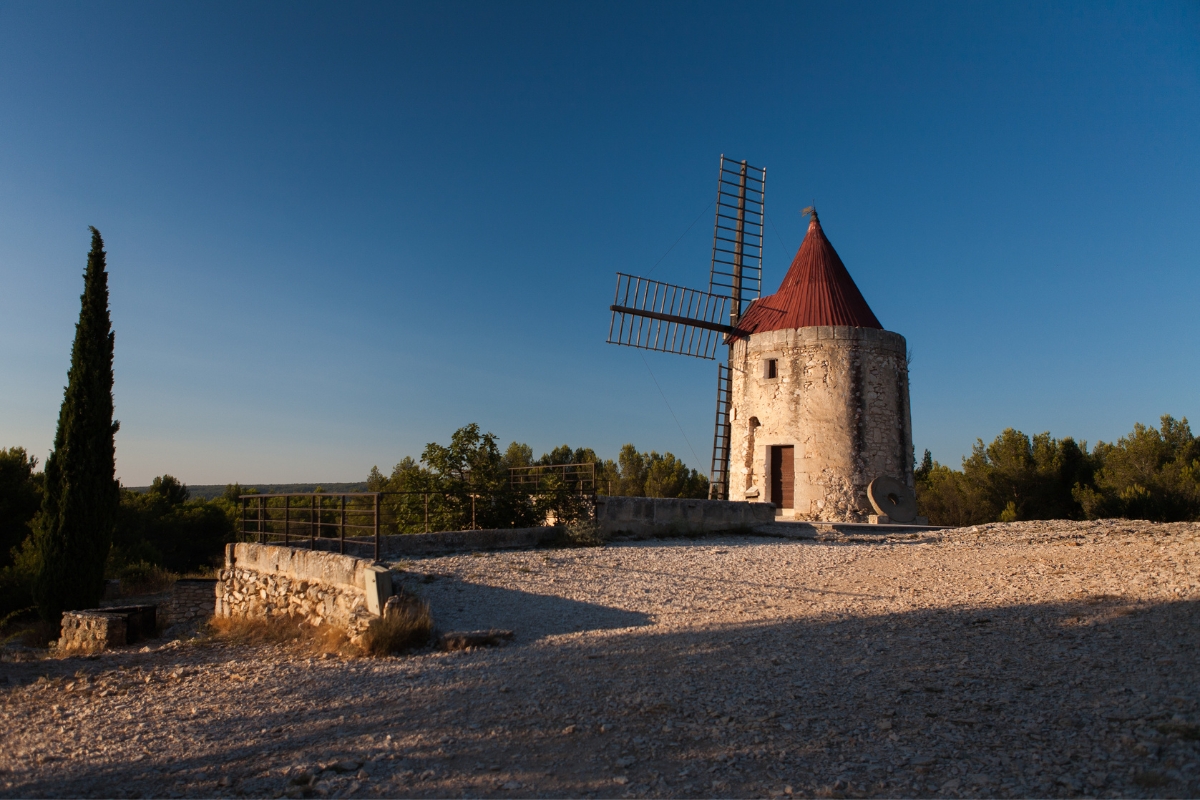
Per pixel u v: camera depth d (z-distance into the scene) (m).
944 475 34.50
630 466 46.09
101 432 19.67
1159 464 26.69
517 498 17.48
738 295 28.42
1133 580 8.89
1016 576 10.35
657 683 6.52
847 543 16.19
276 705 7.05
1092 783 3.86
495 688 6.82
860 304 24.02
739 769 4.55
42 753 6.12
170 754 5.83
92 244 20.47
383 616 9.31
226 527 38.69
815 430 22.03
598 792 4.38
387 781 4.77
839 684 6.05
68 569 18.67
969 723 4.92
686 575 12.35
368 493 10.58
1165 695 4.91
